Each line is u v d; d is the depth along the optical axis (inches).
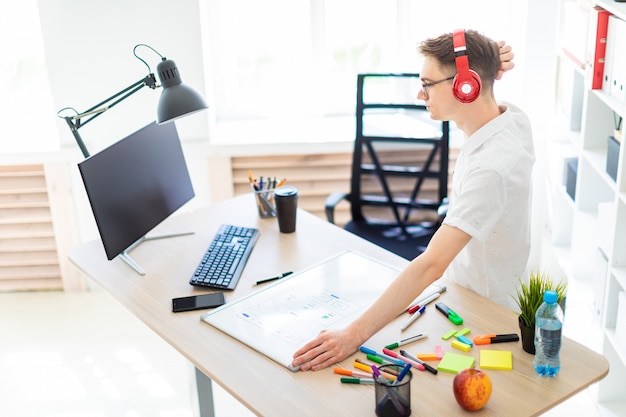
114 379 117.9
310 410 62.0
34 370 121.2
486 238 70.3
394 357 68.6
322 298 79.0
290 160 143.5
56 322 135.5
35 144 140.0
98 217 84.6
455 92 71.1
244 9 144.6
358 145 122.5
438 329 73.3
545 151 137.2
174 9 130.9
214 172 142.6
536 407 61.2
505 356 67.8
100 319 136.0
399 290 69.8
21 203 140.1
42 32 130.8
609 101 98.5
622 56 95.3
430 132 118.6
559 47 124.9
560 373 65.4
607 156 103.4
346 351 68.4
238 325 75.0
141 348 126.2
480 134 73.9
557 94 130.0
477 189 70.1
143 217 93.1
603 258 107.5
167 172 99.1
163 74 88.1
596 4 103.8
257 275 86.0
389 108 119.6
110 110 137.0
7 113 146.6
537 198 139.6
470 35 72.1
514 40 137.8
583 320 122.3
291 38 147.5
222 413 108.0
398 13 143.2
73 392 115.0
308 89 151.6
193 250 93.6
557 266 130.3
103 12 130.4
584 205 118.6
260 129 148.3
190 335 74.4
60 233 142.1
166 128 99.8
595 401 108.7
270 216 102.7
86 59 133.3
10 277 145.5
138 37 132.5
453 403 62.0
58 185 138.9
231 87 151.3
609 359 105.7
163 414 108.7
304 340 71.6
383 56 149.0
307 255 90.5
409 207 123.4
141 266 89.7
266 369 67.9
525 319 67.3
